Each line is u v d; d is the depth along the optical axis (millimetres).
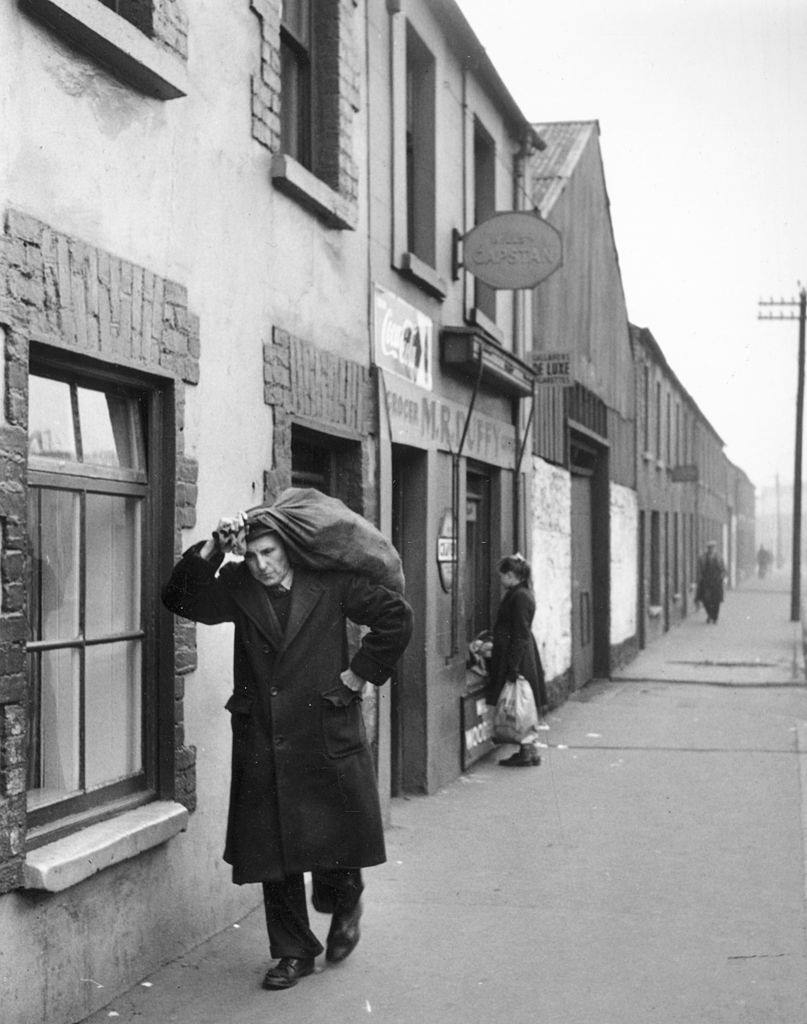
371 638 5105
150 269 5305
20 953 4266
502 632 10984
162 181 5410
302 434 7445
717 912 6340
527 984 5223
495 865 7340
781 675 19406
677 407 34625
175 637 5484
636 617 23859
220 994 5020
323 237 7512
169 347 5402
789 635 29078
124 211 5070
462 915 6281
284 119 7434
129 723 5336
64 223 4609
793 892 6727
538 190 16422
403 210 9172
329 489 8164
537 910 6375
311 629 5059
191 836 5625
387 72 8914
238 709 5059
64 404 4832
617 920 6191
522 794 9602
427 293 9938
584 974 5355
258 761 5000
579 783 10078
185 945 5562
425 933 5961
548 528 15141
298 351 6949
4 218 4203
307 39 7734
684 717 14297
